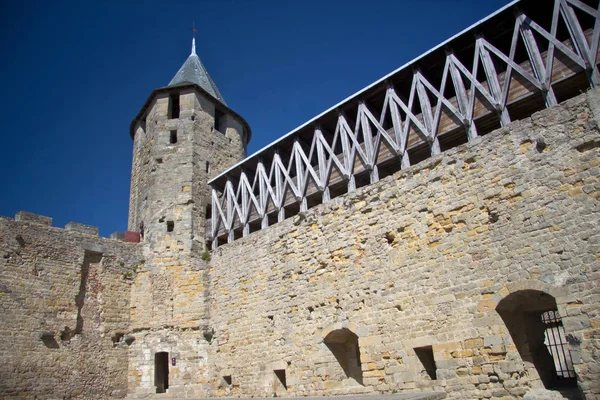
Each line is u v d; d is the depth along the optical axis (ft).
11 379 47.67
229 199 63.57
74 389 52.19
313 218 49.93
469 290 36.29
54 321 52.90
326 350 45.09
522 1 38.99
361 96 49.24
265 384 49.83
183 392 55.67
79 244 58.13
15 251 52.03
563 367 51.88
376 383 40.01
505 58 39.34
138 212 71.00
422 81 44.55
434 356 36.88
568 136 34.04
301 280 49.29
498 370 33.55
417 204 41.37
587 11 35.65
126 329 58.95
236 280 57.41
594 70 34.37
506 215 35.76
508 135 37.19
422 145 43.93
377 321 41.39
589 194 32.17
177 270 61.87
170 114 74.23
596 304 30.19
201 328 58.65
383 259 42.50
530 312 37.93
